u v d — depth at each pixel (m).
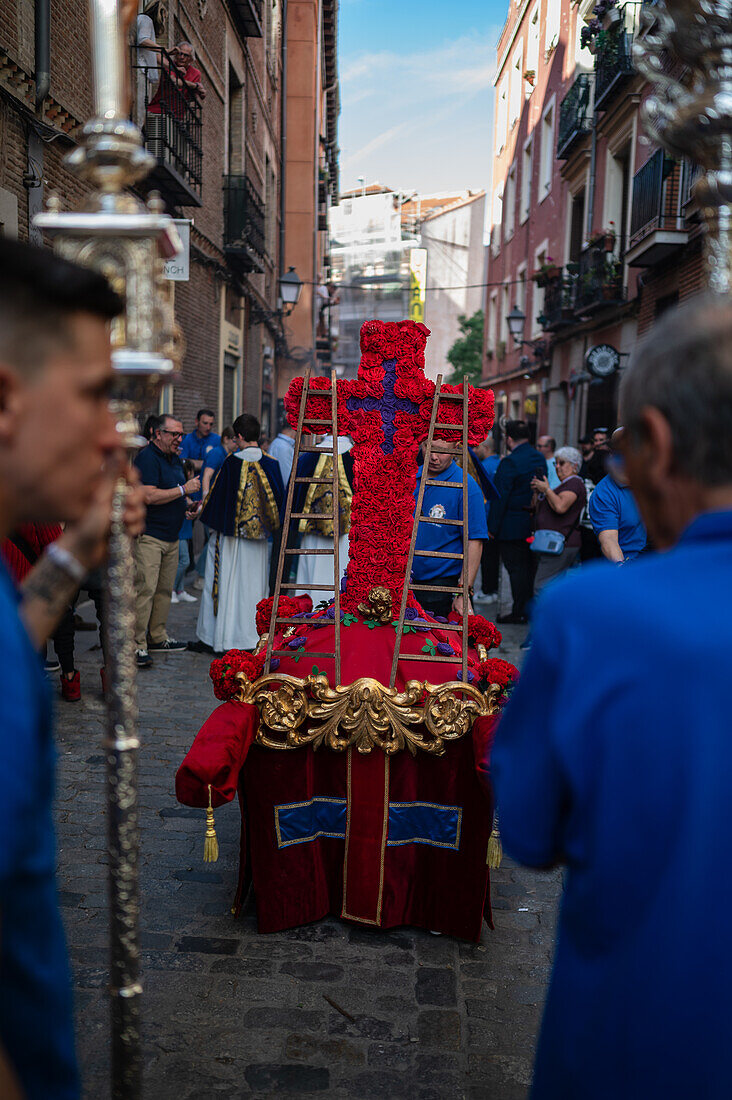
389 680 3.30
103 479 1.41
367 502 3.56
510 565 9.13
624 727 1.11
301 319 28.83
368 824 3.29
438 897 3.31
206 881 3.67
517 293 28.34
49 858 1.18
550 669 1.21
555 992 1.23
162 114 10.28
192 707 6.02
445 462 4.92
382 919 3.29
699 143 1.70
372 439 3.54
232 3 15.66
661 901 1.09
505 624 9.20
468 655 3.60
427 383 3.51
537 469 8.99
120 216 1.52
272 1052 2.61
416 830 3.32
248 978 2.98
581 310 17.95
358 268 69.38
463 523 3.42
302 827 3.31
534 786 1.22
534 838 1.24
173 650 7.65
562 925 1.25
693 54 1.71
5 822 0.90
